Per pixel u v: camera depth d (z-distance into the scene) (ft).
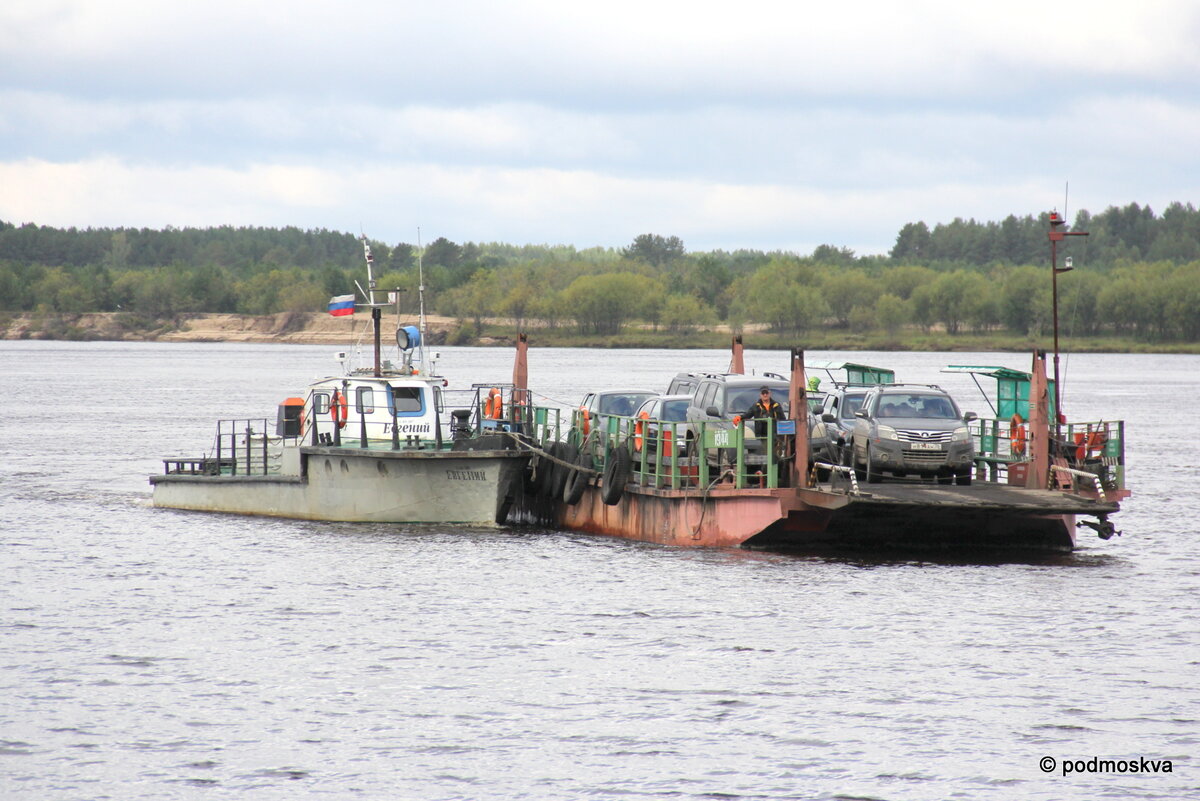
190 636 289.33
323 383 444.55
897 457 374.63
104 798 206.08
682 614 304.91
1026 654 273.95
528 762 219.20
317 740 228.02
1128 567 362.94
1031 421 382.83
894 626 294.46
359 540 400.88
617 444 402.52
